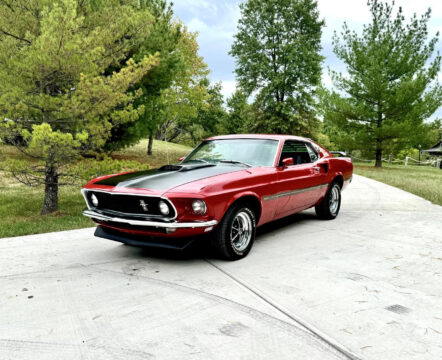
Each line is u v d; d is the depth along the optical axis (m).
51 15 6.32
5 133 6.45
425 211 6.84
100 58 7.40
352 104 22.94
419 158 48.12
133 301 2.88
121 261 3.97
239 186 3.81
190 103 22.73
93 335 2.35
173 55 14.71
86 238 5.13
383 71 21.78
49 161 6.83
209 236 3.75
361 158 24.95
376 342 2.23
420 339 2.27
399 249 4.28
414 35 21.72
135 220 3.51
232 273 3.51
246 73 35.44
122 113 7.29
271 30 33.00
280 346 2.19
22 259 4.08
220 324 2.48
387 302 2.81
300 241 4.68
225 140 5.12
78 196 9.62
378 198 8.56
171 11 15.73
